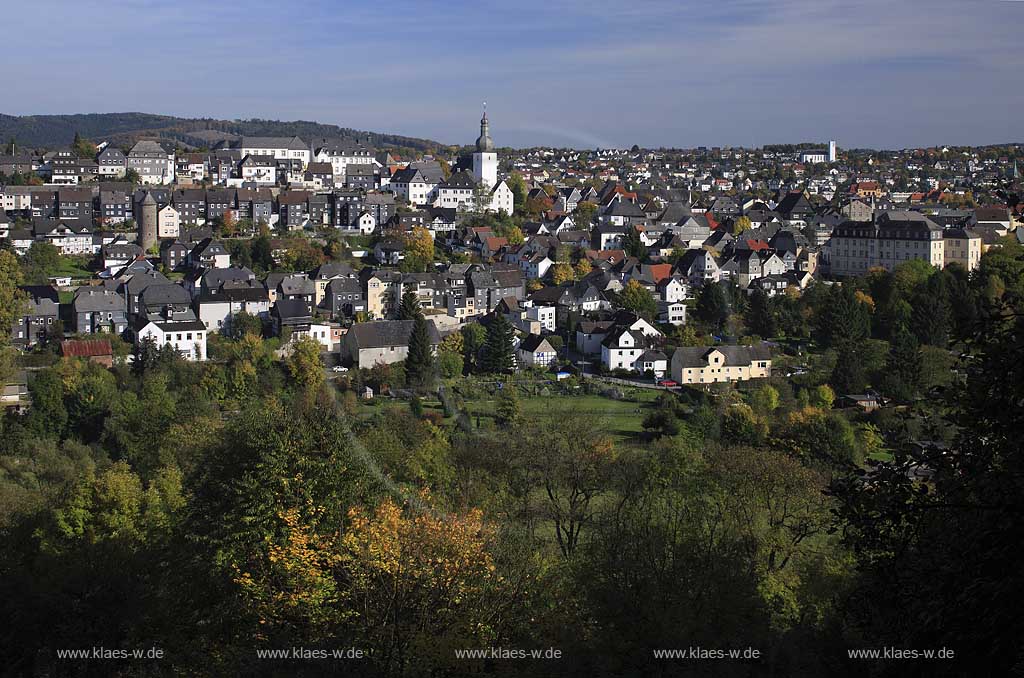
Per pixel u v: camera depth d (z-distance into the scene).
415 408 129.25
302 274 196.12
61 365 145.50
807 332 178.38
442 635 42.91
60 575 49.78
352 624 43.97
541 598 47.50
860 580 34.94
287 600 45.47
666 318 189.62
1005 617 26.55
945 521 28.94
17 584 48.19
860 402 131.00
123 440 119.25
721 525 66.12
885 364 144.75
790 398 134.62
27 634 46.16
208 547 51.94
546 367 162.62
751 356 152.75
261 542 51.06
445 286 197.88
